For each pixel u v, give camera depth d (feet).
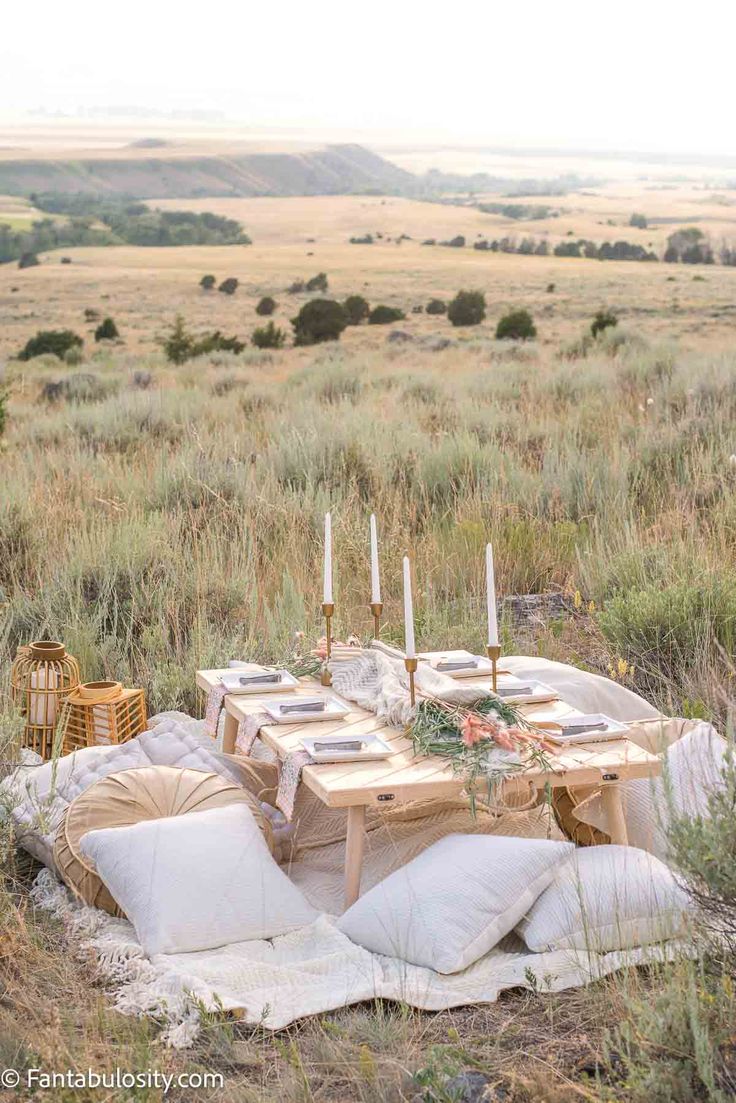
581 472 32.14
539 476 32.91
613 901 11.46
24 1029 10.17
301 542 26.58
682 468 32.53
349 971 11.10
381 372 78.43
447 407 47.65
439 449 34.81
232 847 12.42
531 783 12.51
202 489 30.50
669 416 39.17
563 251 549.13
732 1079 8.64
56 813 14.02
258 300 340.18
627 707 17.35
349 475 33.12
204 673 16.14
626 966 10.43
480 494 30.60
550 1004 10.44
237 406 55.83
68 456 38.50
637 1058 9.04
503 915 11.44
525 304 261.44
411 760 12.94
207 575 23.86
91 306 318.86
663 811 13.21
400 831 14.14
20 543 26.61
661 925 10.77
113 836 12.39
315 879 13.62
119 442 43.86
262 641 20.98
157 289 382.01
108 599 23.31
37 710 17.81
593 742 13.53
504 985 10.84
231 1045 9.91
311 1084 9.50
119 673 20.53
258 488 31.14
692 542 23.71
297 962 11.47
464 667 15.79
